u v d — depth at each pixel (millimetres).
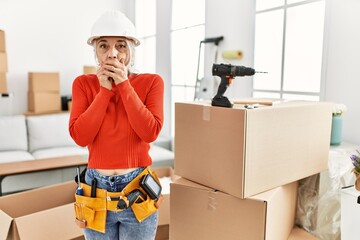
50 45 4641
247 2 2723
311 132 1520
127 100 1191
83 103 1287
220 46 3076
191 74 3643
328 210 1660
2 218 1773
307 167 1530
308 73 2281
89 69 4594
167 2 3947
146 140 1252
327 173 1646
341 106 1824
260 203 1288
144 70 4824
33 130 3957
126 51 1280
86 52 4879
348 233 1447
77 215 1281
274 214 1363
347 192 1442
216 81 3080
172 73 4020
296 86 2377
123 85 1191
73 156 3324
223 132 1334
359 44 1889
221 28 3049
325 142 1610
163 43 4105
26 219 1820
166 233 2229
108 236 1289
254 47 2697
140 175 1283
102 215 1238
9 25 4375
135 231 1287
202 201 1448
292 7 2361
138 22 4875
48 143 4004
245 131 1249
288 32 2410
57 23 4648
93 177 1271
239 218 1347
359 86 1903
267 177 1362
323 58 2105
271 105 1444
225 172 1350
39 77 4195
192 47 3594
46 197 2283
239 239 1362
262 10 2605
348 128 1983
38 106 4207
